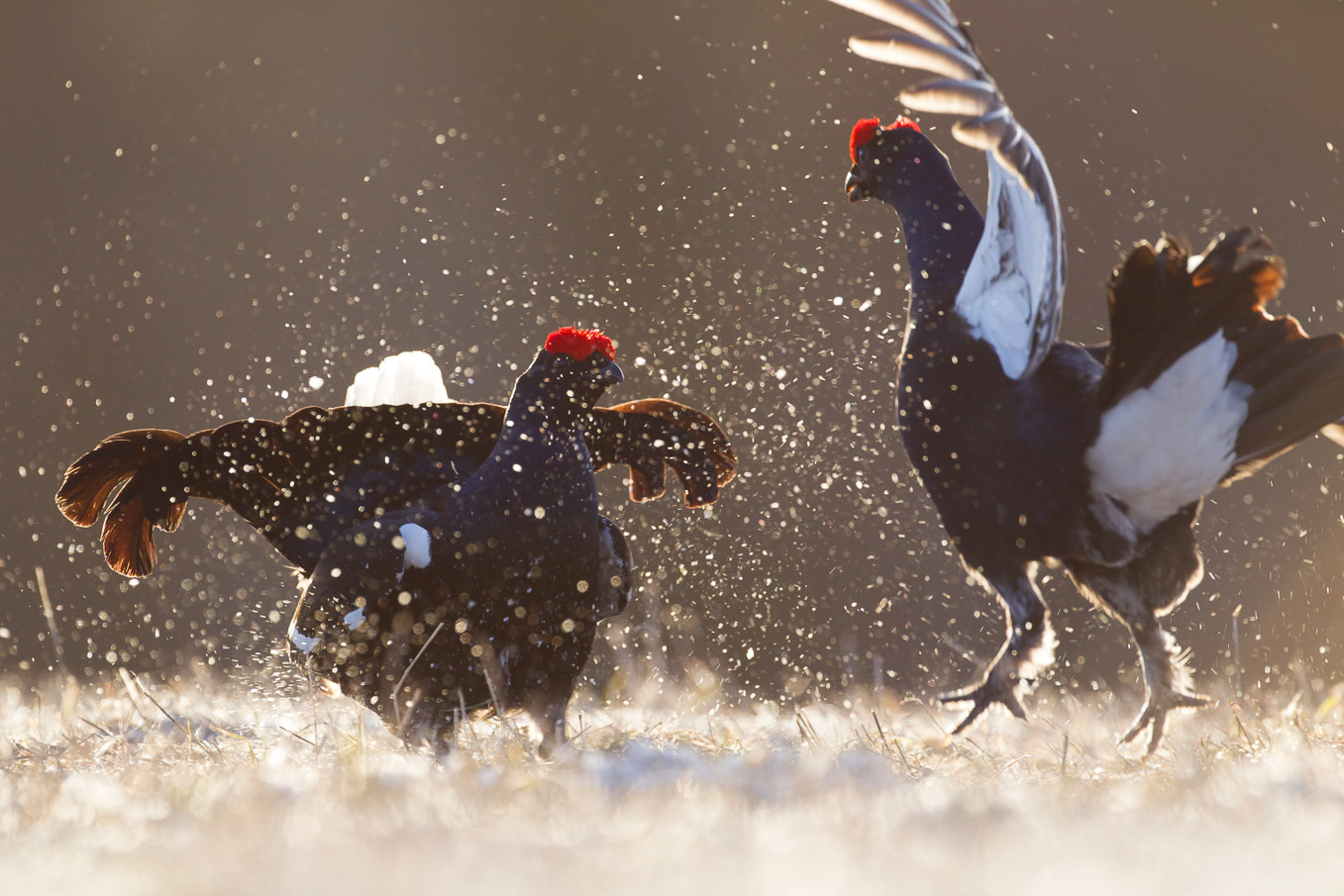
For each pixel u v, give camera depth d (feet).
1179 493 41.09
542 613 42.14
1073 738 44.78
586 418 44.04
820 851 24.29
